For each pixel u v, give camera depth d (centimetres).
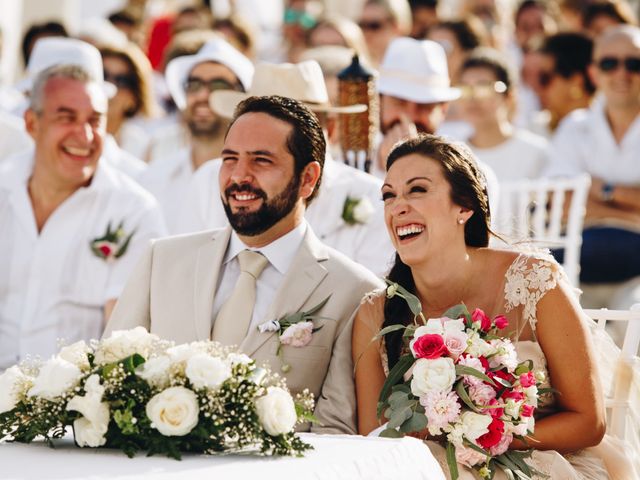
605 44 1091
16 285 782
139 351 452
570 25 1488
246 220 589
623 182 1088
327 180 750
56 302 777
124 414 431
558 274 555
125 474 397
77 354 458
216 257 607
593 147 1097
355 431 574
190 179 945
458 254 560
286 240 604
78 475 395
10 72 1411
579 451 559
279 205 591
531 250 574
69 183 780
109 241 778
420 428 500
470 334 511
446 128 1117
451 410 496
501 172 1095
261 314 596
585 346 548
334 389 580
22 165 796
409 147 564
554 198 965
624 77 1079
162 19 1480
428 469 443
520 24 1502
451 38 1260
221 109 851
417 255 555
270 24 1764
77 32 1441
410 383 524
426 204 552
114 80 1131
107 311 779
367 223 746
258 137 588
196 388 435
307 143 595
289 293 594
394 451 438
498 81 1096
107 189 792
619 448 574
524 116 1293
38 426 444
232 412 438
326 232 745
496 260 567
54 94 773
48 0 1641
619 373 584
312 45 1194
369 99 771
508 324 554
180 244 623
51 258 780
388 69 868
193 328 597
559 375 548
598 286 1037
